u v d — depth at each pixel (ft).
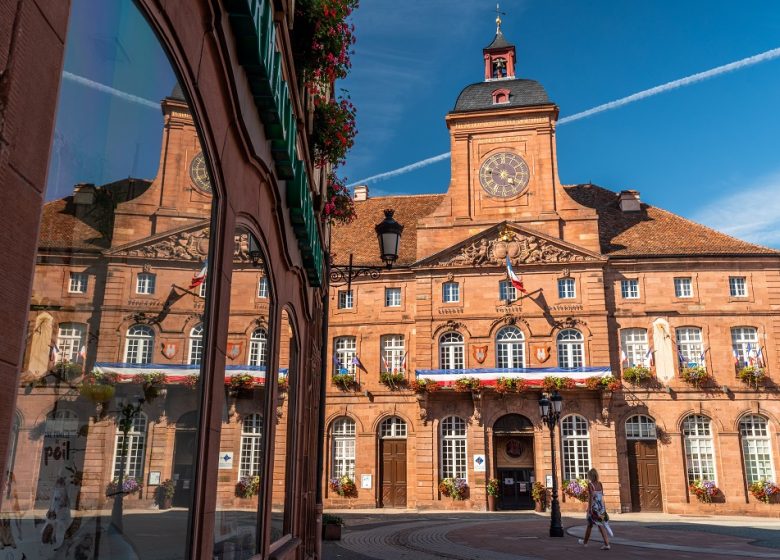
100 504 10.61
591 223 123.95
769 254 119.34
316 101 35.65
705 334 118.21
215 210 15.10
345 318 128.88
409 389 123.54
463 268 124.98
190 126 13.38
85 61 9.25
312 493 40.29
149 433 12.10
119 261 11.12
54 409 9.44
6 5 6.72
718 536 71.77
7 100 6.80
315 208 36.86
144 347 11.98
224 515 15.94
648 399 116.57
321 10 27.12
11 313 7.09
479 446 116.88
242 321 18.11
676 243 126.31
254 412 19.56
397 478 121.60
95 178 10.18
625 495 113.29
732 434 113.91
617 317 120.26
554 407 74.74
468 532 77.41
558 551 58.29
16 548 8.51
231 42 14.96
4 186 6.86
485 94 135.23
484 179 130.31
